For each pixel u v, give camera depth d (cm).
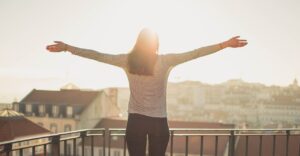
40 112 5509
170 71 308
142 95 300
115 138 4056
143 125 302
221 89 13038
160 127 304
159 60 297
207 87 13325
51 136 409
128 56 299
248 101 11712
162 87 302
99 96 5438
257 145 3241
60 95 5619
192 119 11488
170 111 12250
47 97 5638
